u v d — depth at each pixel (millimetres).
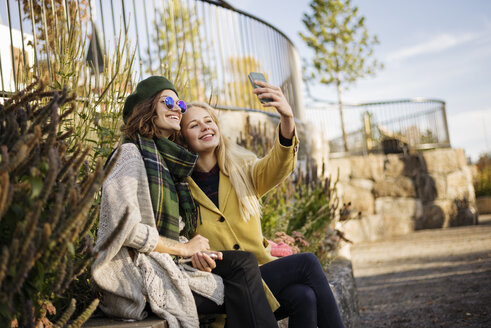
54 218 1173
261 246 2199
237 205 2236
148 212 1777
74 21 2475
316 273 2049
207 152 2303
